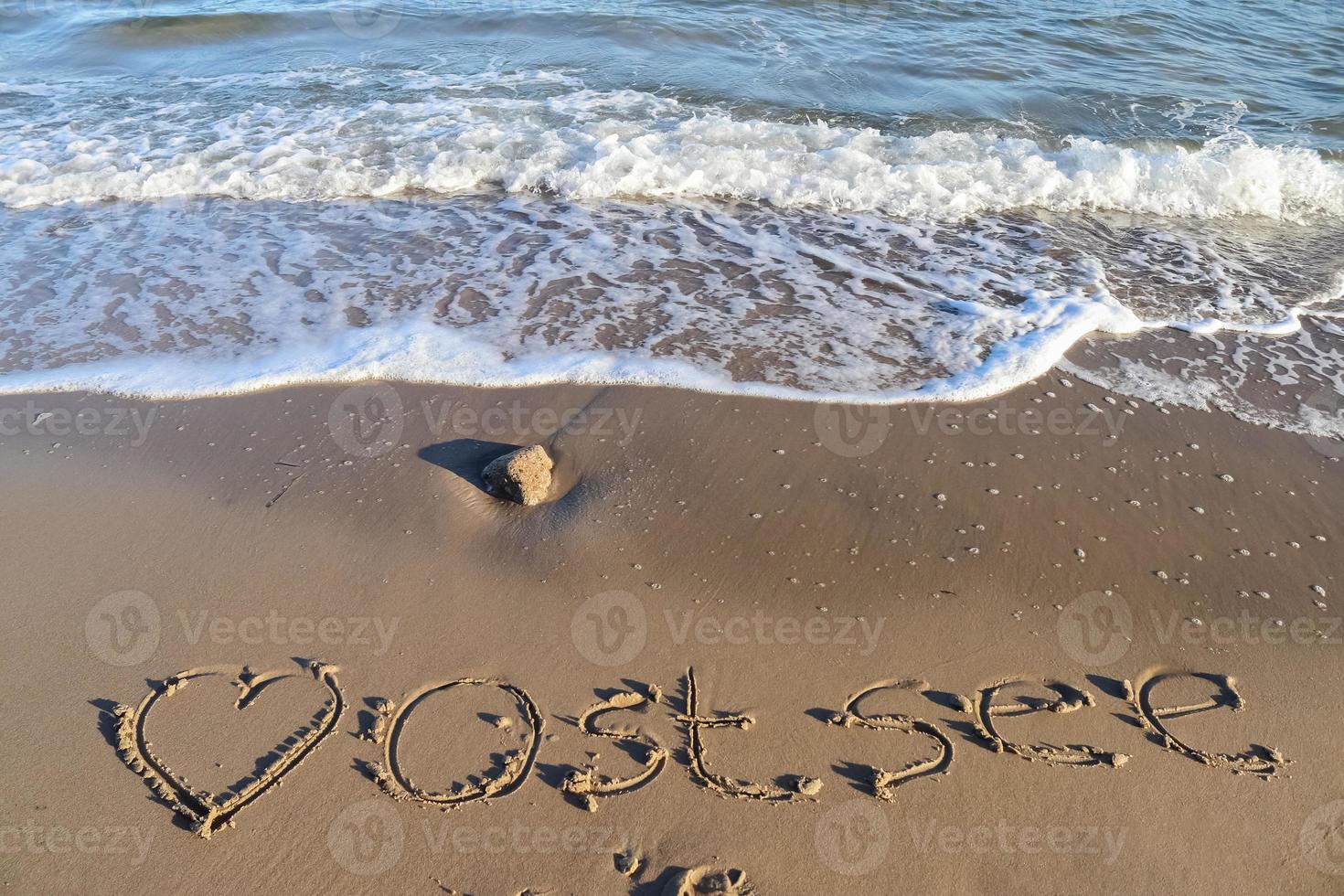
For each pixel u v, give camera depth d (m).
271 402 4.28
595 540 3.54
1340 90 8.62
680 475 3.85
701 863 2.51
